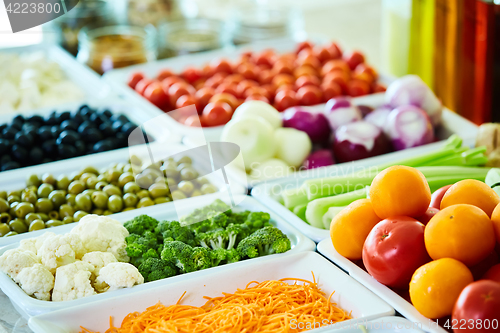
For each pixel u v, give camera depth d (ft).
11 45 7.43
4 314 4.13
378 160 5.06
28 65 6.88
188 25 8.00
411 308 3.91
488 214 3.97
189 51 7.66
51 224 4.59
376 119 5.54
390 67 7.34
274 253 4.32
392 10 7.10
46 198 4.76
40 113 5.67
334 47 7.47
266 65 7.14
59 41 7.75
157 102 6.08
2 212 4.68
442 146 5.12
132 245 4.27
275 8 8.31
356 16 11.68
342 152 5.24
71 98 6.31
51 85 6.63
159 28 8.17
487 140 5.08
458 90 6.26
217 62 6.93
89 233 4.28
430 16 6.38
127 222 4.48
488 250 3.83
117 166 4.97
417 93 5.47
